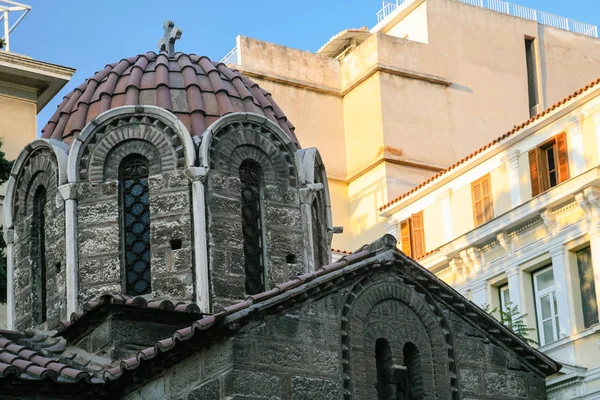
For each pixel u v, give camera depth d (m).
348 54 68.31
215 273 30.81
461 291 52.84
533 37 70.38
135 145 31.84
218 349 25.94
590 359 47.22
